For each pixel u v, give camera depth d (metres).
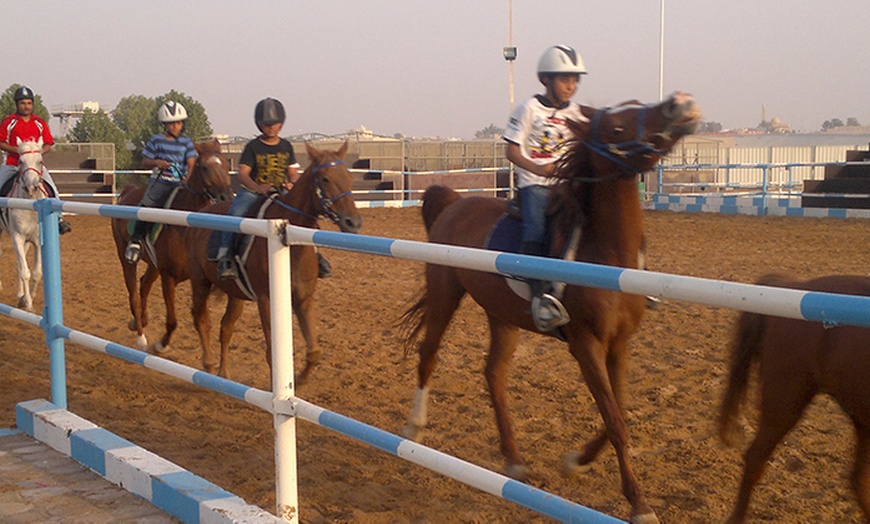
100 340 5.17
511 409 6.29
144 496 4.45
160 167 8.43
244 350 8.49
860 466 3.67
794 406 3.69
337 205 6.36
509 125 5.01
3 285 12.93
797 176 43.12
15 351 8.44
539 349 8.06
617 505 4.54
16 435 5.60
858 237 16.56
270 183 7.07
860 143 56.53
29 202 5.61
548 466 5.15
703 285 2.29
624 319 4.38
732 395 3.98
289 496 3.87
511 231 5.08
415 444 3.22
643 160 4.26
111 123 58.84
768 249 15.04
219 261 6.59
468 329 9.07
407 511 4.50
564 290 4.34
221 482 4.86
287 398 3.81
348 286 11.98
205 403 6.70
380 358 7.93
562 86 4.99
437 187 6.39
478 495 4.75
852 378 3.36
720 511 4.38
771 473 4.88
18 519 4.21
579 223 4.54
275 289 3.76
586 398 6.47
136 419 6.21
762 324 3.84
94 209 5.07
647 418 5.98
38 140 10.73
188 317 10.20
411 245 3.18
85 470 4.93
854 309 1.98
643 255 4.61
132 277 8.62
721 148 41.72
